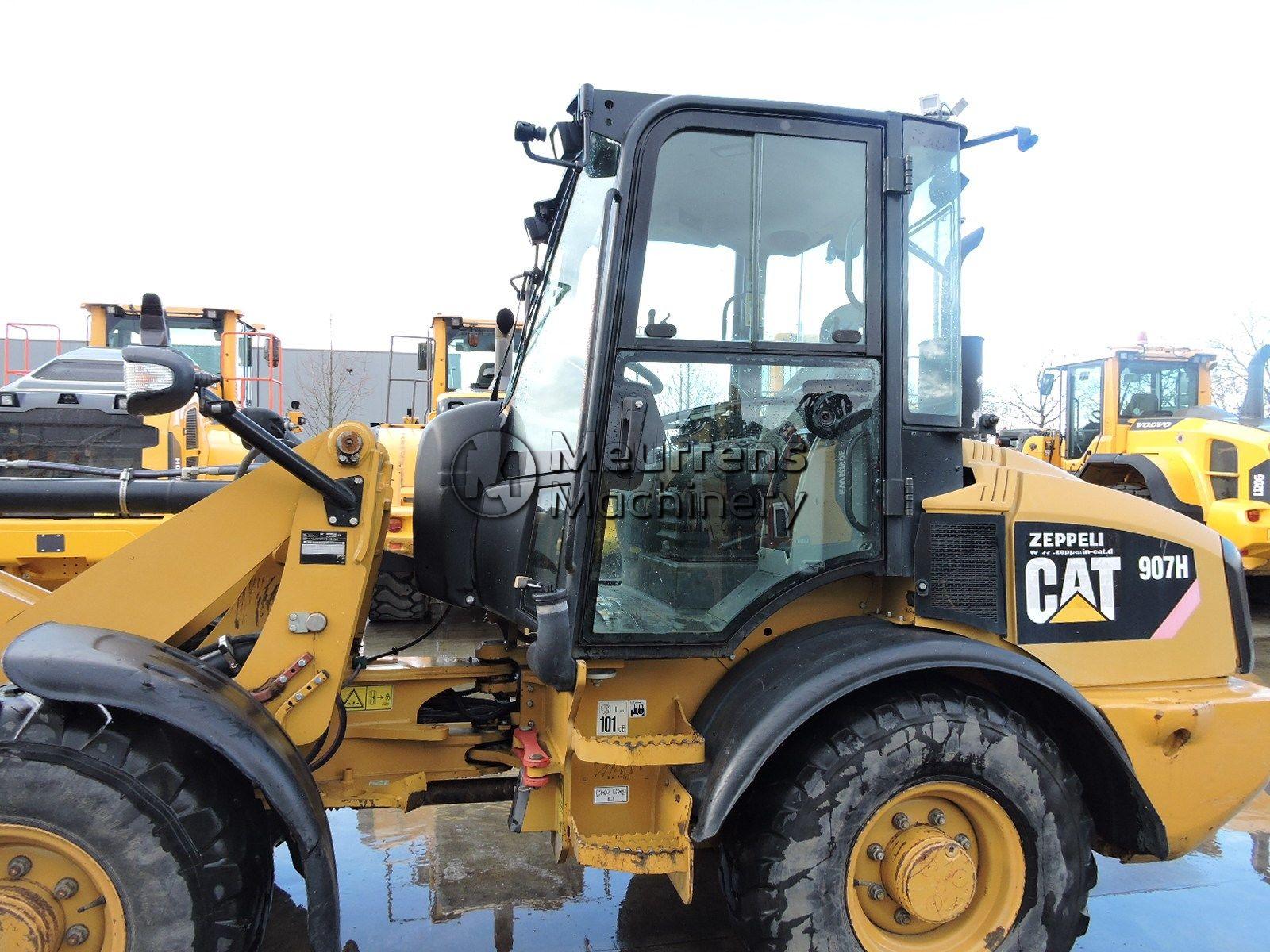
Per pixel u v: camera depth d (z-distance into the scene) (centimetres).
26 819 195
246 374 915
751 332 243
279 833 236
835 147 246
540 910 304
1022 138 254
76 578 240
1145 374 973
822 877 229
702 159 239
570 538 235
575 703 240
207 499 246
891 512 247
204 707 205
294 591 245
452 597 295
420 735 285
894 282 249
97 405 648
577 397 245
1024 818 241
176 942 201
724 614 242
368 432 249
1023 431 1125
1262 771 272
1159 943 291
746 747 224
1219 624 287
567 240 276
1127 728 258
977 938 244
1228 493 834
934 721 235
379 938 286
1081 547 266
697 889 321
